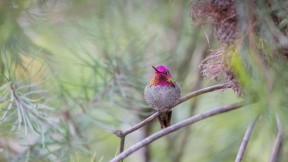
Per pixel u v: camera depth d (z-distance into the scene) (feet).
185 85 34.09
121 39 32.37
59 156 25.80
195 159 34.01
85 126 27.81
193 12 17.97
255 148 27.71
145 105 27.32
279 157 26.89
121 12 32.68
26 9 22.00
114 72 28.14
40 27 26.27
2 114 21.98
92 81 28.45
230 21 16.48
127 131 19.20
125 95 27.45
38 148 26.23
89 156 26.23
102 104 27.86
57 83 26.55
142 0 34.22
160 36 34.73
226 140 31.89
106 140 34.99
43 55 25.26
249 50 14.42
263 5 14.92
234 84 17.63
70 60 29.17
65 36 30.48
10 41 22.56
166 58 31.99
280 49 14.85
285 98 13.69
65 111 27.55
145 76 29.99
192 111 33.22
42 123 24.22
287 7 14.99
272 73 13.93
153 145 36.32
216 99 31.65
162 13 34.65
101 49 30.50
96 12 31.60
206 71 18.31
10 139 28.19
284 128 13.67
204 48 32.60
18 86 23.12
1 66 22.38
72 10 30.19
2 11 20.47
